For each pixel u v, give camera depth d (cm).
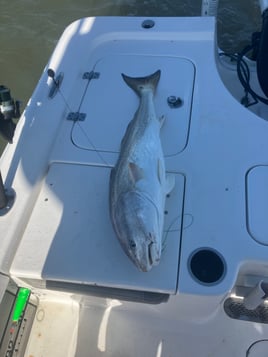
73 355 106
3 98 80
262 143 105
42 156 106
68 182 101
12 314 96
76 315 112
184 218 91
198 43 136
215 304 88
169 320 108
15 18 278
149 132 101
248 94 145
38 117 116
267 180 97
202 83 122
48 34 266
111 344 107
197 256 85
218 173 100
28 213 95
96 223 92
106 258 86
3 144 209
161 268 83
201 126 111
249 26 246
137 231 79
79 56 135
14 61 251
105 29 143
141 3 274
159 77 122
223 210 92
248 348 103
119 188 88
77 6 283
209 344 104
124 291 84
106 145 108
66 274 84
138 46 138
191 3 270
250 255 85
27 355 107
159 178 92
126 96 121
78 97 122
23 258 88
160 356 103
